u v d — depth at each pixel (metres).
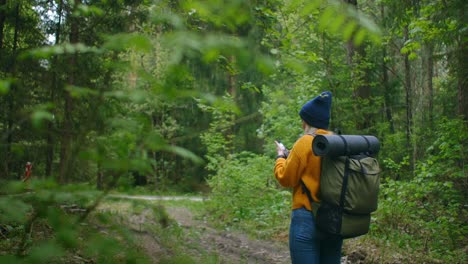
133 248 1.43
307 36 9.99
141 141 1.52
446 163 7.71
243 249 6.70
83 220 1.47
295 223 3.13
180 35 1.20
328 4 1.38
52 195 1.42
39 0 5.93
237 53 1.18
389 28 11.65
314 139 2.98
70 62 3.56
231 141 12.26
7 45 6.41
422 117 16.77
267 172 11.04
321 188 3.02
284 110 9.80
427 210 7.48
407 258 6.04
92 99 1.74
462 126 7.63
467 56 9.40
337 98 12.38
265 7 5.43
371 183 3.00
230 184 10.67
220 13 1.36
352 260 6.00
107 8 4.76
